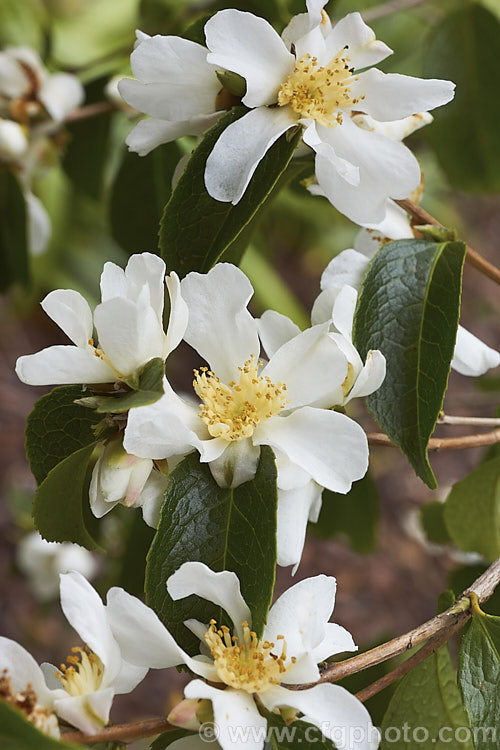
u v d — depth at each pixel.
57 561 0.98
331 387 0.52
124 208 0.67
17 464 1.24
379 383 0.53
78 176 0.73
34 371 0.50
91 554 1.01
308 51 0.54
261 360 0.52
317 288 1.53
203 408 0.52
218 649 0.50
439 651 0.56
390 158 0.54
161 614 0.51
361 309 0.54
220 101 0.54
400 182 0.54
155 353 0.50
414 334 0.54
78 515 0.55
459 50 0.69
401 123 0.56
